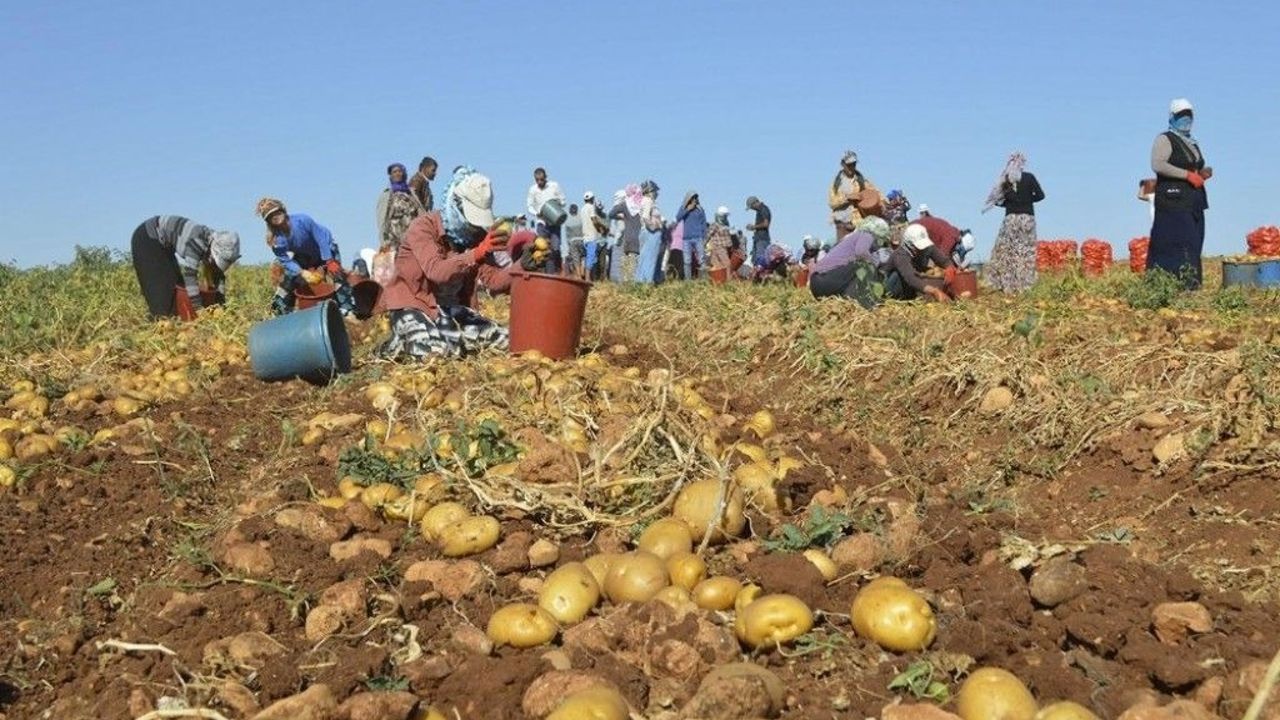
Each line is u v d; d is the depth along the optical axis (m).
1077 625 4.05
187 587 4.82
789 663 4.04
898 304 12.23
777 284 18.92
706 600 4.38
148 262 14.05
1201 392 7.34
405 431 6.74
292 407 8.34
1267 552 4.99
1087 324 10.53
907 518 4.89
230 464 6.91
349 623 4.47
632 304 14.89
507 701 3.85
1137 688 3.70
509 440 6.07
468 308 9.90
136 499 6.22
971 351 9.07
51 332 12.70
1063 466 6.77
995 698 3.46
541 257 9.44
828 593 4.52
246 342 11.89
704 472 5.54
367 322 13.38
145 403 8.48
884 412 8.52
